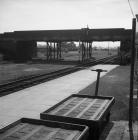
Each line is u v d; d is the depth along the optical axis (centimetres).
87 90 1562
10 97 1327
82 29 4431
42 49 9031
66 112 683
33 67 3347
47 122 548
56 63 4181
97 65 3706
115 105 1134
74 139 464
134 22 779
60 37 4581
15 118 941
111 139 705
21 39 4838
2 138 470
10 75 2405
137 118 916
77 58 5816
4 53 4944
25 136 480
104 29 4350
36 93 1451
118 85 1761
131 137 717
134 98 1289
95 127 591
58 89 1596
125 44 4303
